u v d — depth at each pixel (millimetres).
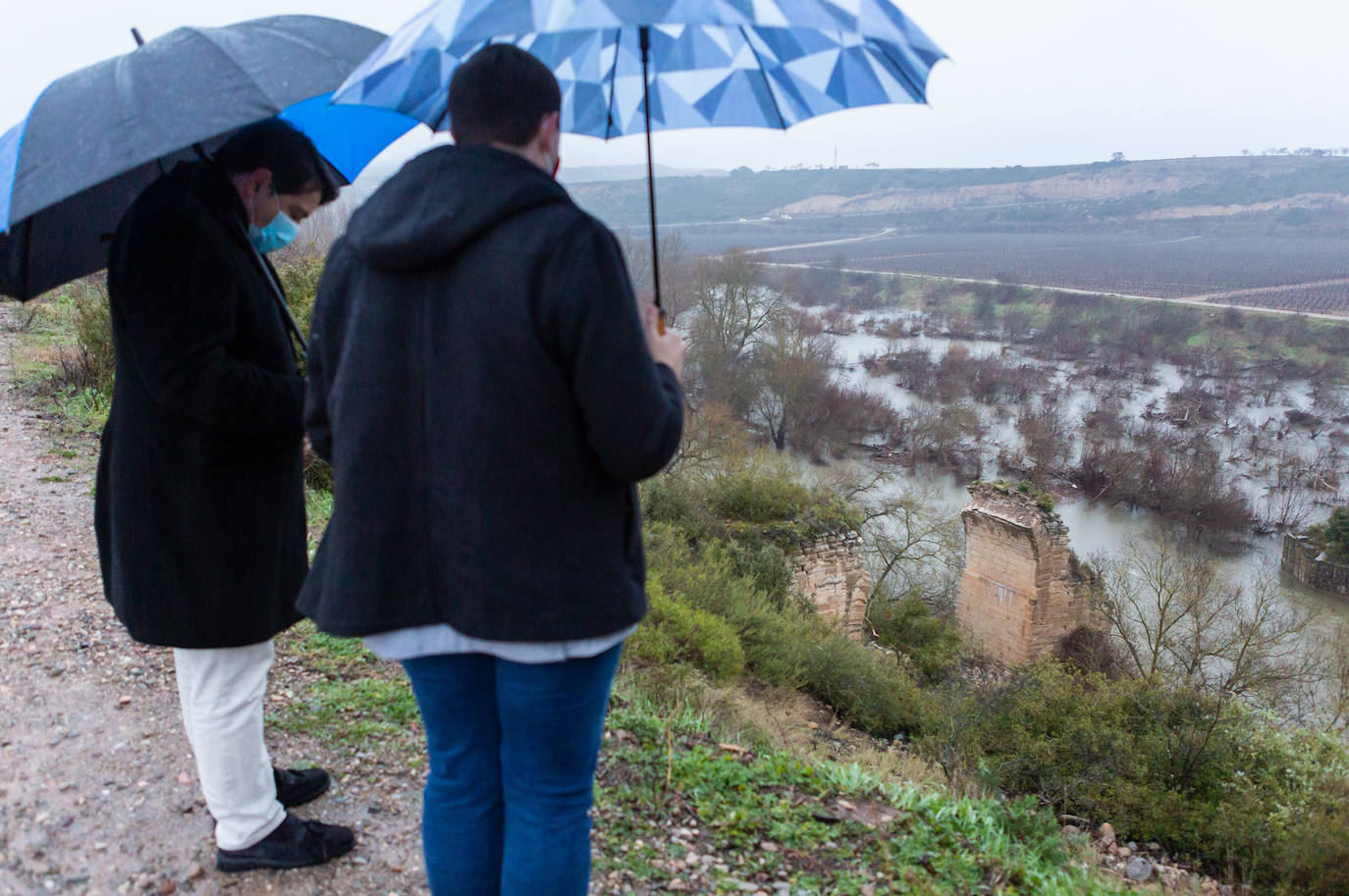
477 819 1645
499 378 1337
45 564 4340
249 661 2143
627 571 1499
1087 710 9758
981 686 13445
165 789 2625
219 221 1877
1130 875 6320
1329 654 20141
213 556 1966
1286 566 34375
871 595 23562
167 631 1988
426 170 1399
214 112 1688
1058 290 134500
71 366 8125
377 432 1419
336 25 2084
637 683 5070
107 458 2082
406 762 2918
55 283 2320
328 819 2559
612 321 1332
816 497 18906
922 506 25609
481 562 1379
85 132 1672
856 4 1435
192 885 2227
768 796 3139
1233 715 9250
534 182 1383
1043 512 21391
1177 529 40188
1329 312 110875
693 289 43594
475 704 1593
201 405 1820
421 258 1338
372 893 2262
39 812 2488
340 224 14586
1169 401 63906
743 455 21719
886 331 102188
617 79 2240
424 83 1940
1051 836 3715
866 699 10852
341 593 1446
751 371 43375
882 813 3248
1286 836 6844
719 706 5887
